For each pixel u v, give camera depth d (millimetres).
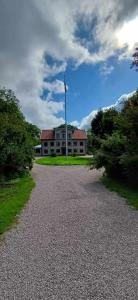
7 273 6176
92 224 9828
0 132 26078
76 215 11211
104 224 9773
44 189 18656
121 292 5281
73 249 7488
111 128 54500
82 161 52812
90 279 5801
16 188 20172
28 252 7363
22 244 7973
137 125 17125
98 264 6504
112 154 20750
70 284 5625
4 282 5777
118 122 18594
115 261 6637
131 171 17156
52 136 107438
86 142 105188
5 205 13391
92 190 17375
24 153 28641
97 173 28281
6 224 9984
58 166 42844
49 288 5500
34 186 20391
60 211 12016
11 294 5324
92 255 7039
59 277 5934
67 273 6105
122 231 8914
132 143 17250
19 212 11961
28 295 5277
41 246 7781
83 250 7395
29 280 5836
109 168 20938
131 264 6445
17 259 6930
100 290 5371
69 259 6840
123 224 9703
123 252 7168
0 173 26281
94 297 5148
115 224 9734
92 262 6625
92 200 14203
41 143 106688
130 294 5211
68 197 15305
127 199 14055
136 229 9094
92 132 68062
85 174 27844
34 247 7715
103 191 16844
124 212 11445
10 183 24141
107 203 13336
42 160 60219
